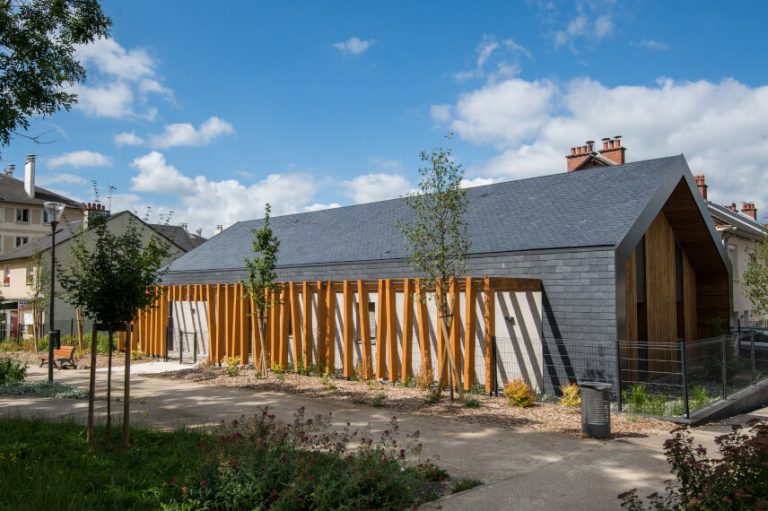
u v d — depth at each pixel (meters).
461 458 7.52
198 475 5.72
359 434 8.70
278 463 5.70
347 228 20.91
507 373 13.84
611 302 12.26
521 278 13.18
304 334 16.11
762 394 14.09
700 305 19.27
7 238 47.88
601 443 8.44
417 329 15.18
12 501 5.21
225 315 18.64
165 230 41.97
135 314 8.11
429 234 11.89
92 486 5.80
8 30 10.32
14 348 26.69
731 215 29.16
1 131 10.39
